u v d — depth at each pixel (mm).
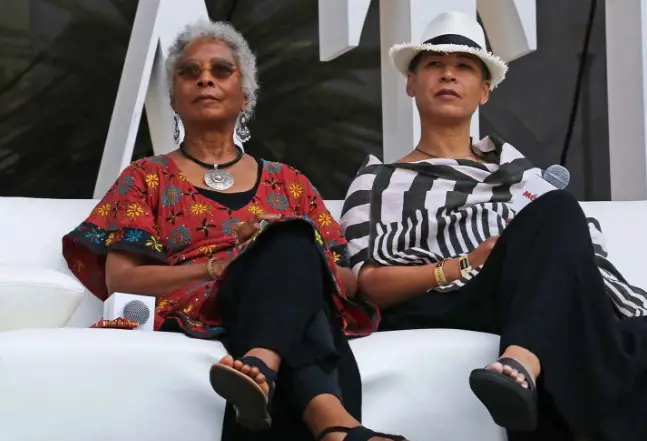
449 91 5477
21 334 4004
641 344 4461
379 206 5277
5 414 3848
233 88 5176
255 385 3777
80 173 7941
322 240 4336
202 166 5145
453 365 4309
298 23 8297
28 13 7895
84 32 7984
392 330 4832
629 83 6859
